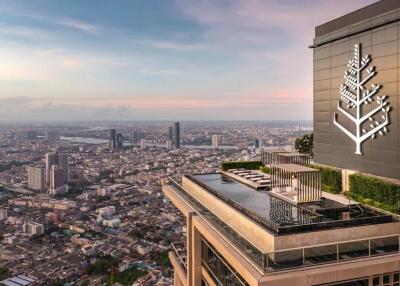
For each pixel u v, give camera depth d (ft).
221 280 51.03
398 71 56.54
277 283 34.53
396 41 56.90
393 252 39.65
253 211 48.11
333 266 37.27
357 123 65.00
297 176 52.80
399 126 56.34
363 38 63.57
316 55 76.54
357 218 43.88
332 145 71.92
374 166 61.26
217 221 49.55
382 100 59.57
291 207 50.34
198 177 79.10
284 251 36.63
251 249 38.91
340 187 65.00
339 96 69.82
